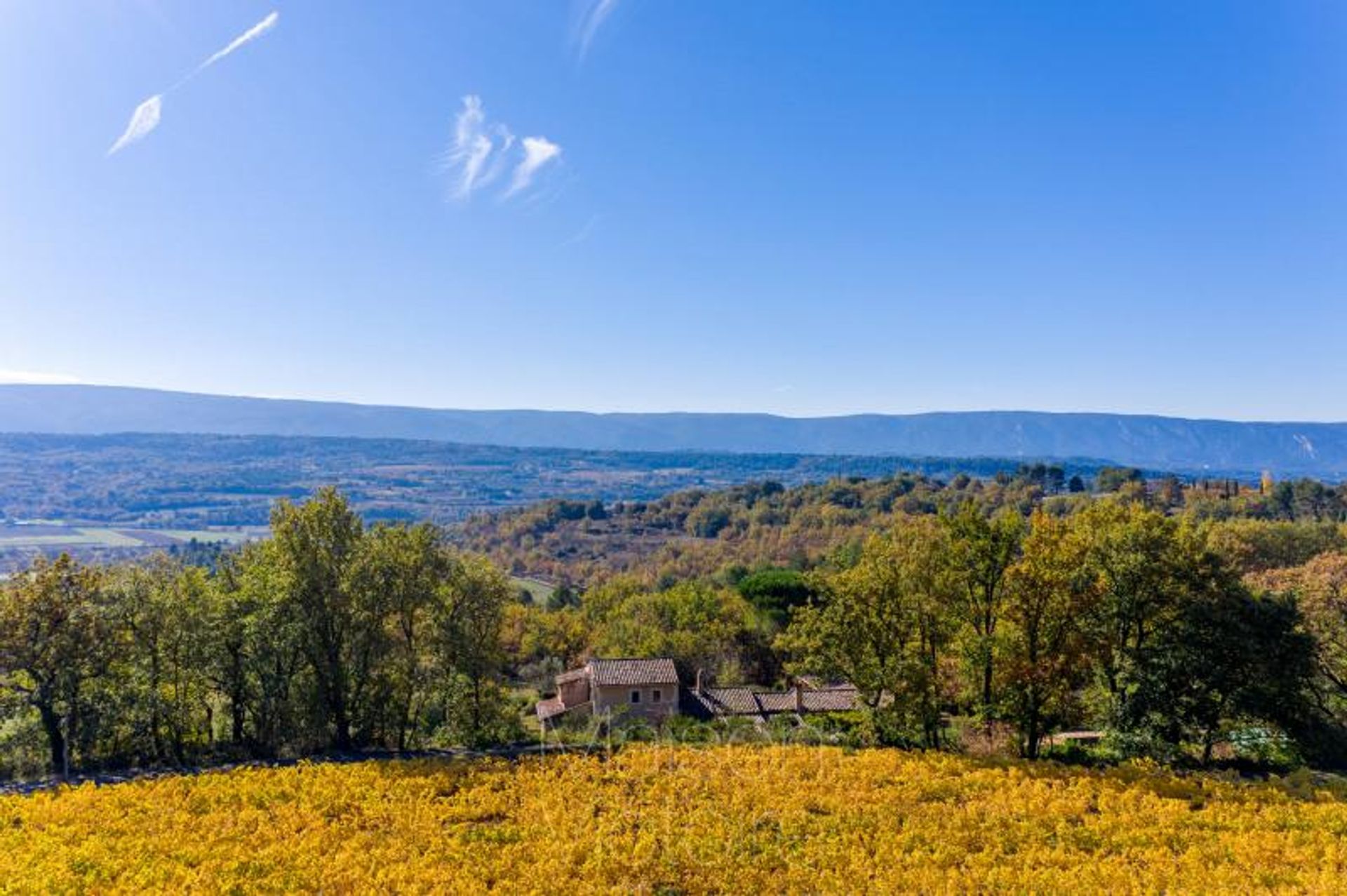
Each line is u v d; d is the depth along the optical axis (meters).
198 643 42.56
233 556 49.09
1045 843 30.31
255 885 26.70
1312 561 53.19
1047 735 42.69
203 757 43.41
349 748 43.78
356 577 43.41
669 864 28.50
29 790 35.12
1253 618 39.66
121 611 42.00
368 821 31.66
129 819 31.50
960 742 44.56
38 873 26.77
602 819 31.86
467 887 26.73
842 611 42.44
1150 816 32.09
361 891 26.31
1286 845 29.36
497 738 48.00
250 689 45.34
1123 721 41.78
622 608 94.19
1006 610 41.12
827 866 28.48
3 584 40.28
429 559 46.75
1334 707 43.69
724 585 118.62
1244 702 39.31
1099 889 26.36
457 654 46.78
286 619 42.47
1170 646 41.12
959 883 26.89
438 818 31.94
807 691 65.88
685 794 34.56
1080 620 40.88
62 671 39.28
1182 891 26.03
